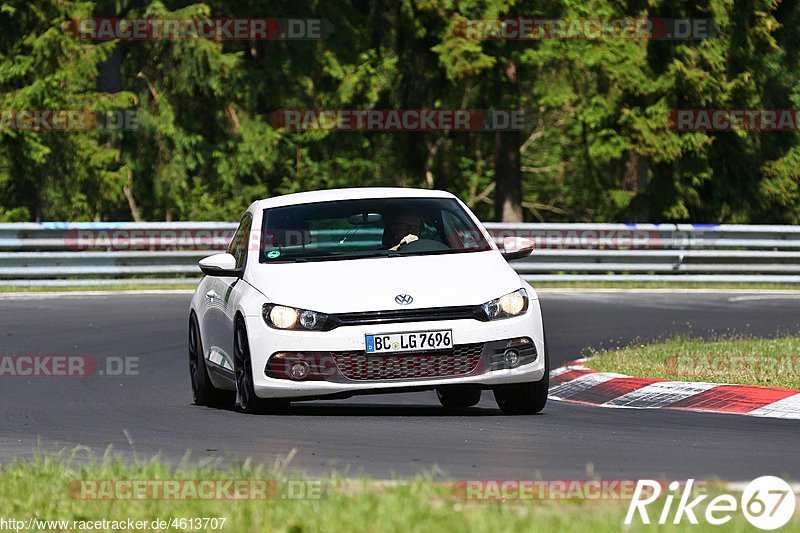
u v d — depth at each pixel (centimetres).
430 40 12488
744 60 12425
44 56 11544
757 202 13262
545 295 8238
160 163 12394
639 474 2428
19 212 12762
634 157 14025
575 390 4334
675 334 6106
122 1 11912
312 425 3238
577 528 1777
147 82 12338
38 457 2541
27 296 7750
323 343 3303
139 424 3422
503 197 13838
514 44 12306
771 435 3016
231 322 3597
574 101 13600
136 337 5944
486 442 2897
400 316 3319
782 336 5966
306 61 12694
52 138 12000
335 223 3716
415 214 3741
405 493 2038
